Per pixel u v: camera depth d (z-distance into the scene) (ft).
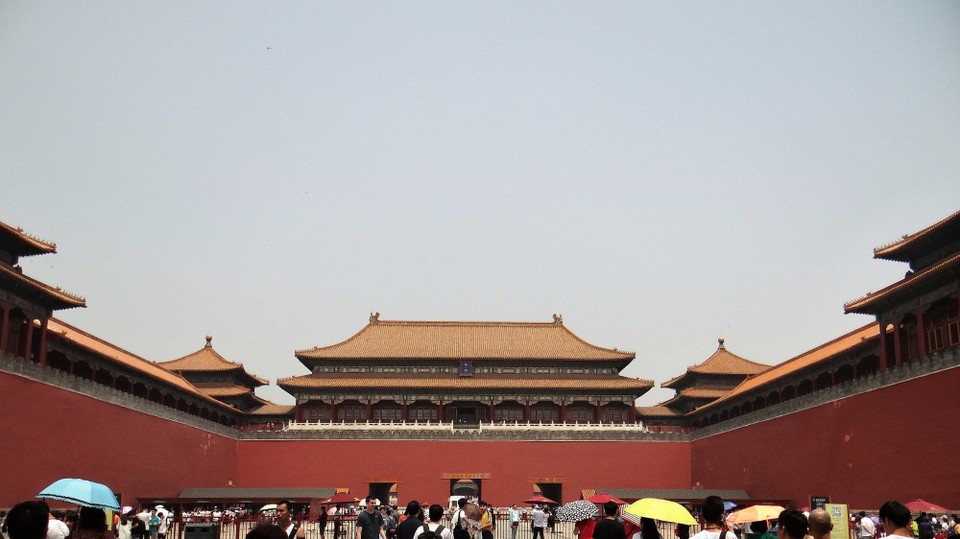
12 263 213.66
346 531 221.66
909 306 208.64
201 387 355.77
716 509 59.00
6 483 185.47
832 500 225.56
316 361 351.25
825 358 246.27
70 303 216.95
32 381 198.18
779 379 275.80
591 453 321.11
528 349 364.17
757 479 271.90
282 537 36.55
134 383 271.08
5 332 196.54
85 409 222.07
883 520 52.65
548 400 344.90
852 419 218.79
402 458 317.01
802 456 243.60
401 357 349.20
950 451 177.99
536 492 315.99
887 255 224.12
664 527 237.66
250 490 283.59
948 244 208.13
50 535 66.18
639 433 325.21
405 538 78.07
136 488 248.93
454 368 351.87
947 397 180.45
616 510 76.23
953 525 153.89
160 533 181.98
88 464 222.07
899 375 199.11
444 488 313.94
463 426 327.06
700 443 319.68
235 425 362.74
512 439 320.09
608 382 344.28
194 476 288.30
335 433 320.29
